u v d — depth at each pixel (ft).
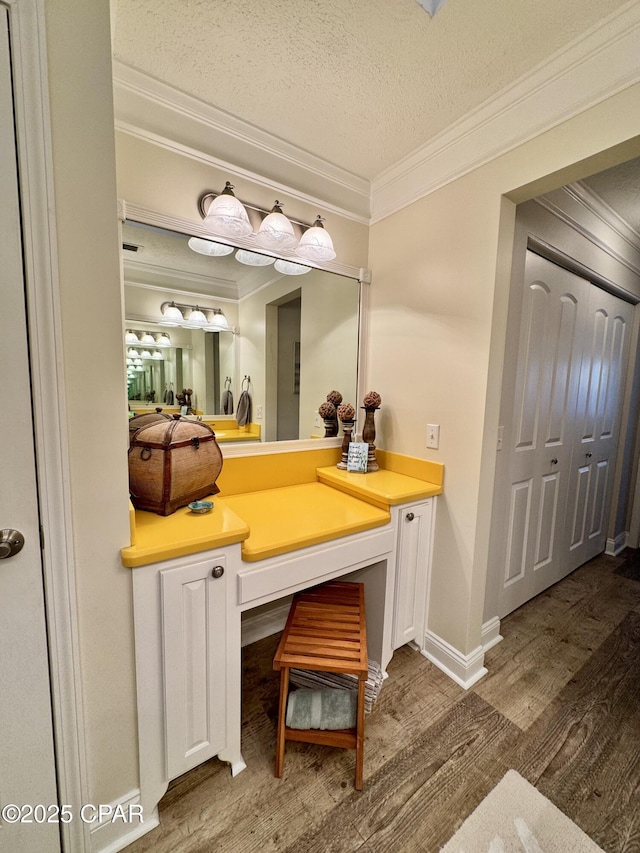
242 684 5.00
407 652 5.71
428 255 5.40
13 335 2.40
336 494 5.56
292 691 4.22
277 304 5.59
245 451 5.52
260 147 5.04
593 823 3.36
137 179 4.17
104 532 2.85
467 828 3.29
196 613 3.27
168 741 3.27
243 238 4.99
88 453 2.73
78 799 2.96
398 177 5.77
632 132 3.35
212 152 4.67
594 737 4.25
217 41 3.60
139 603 3.01
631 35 3.29
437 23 3.38
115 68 3.93
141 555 2.90
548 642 5.96
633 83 3.33
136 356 4.58
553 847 3.16
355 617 4.29
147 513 3.75
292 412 5.94
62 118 2.41
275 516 4.58
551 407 6.63
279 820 3.35
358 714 3.60
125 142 4.06
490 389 4.77
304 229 5.57
